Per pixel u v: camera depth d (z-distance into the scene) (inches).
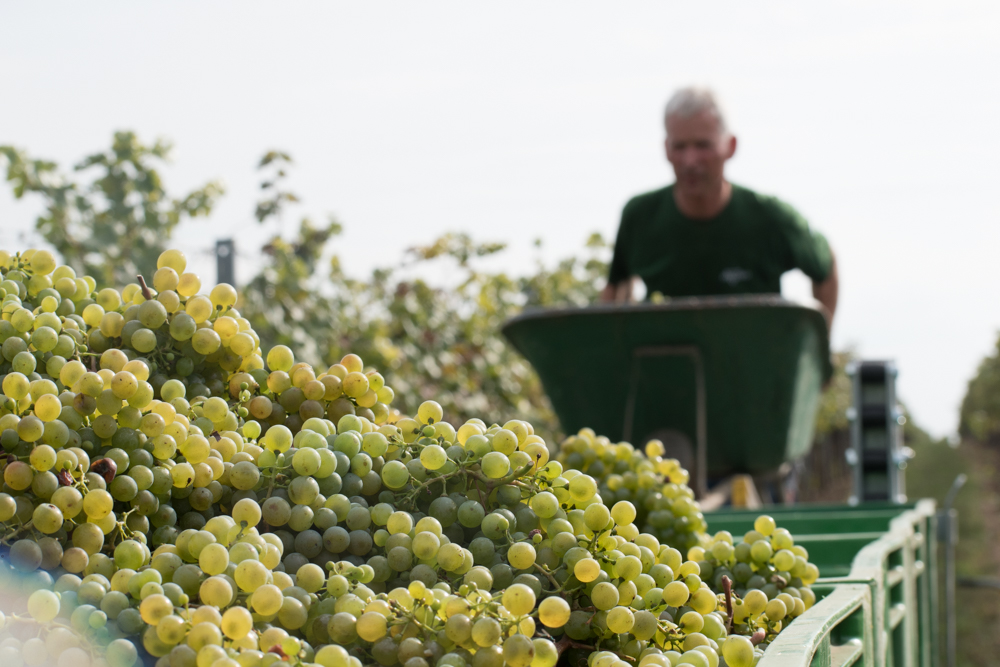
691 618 47.1
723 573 63.9
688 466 163.0
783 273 196.4
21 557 37.7
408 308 324.2
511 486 47.9
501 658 37.4
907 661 96.7
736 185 192.1
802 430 191.3
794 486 249.1
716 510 140.3
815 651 45.4
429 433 50.4
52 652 35.0
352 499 46.6
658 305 160.2
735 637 43.4
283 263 279.6
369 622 38.5
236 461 47.3
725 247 191.0
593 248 420.2
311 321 278.4
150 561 40.9
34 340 48.3
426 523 44.6
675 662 42.3
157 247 267.6
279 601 38.0
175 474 44.7
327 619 40.4
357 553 45.1
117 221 262.2
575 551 45.3
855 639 61.2
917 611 118.7
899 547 93.4
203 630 34.9
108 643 36.0
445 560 42.9
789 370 166.1
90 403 43.2
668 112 186.4
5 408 42.9
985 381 1227.2
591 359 170.4
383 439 48.8
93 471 41.8
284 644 36.3
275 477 45.8
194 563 41.2
